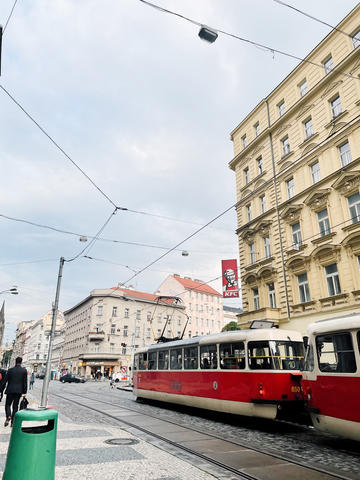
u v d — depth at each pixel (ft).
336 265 57.77
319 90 66.33
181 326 226.58
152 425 34.30
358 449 24.77
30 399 58.70
